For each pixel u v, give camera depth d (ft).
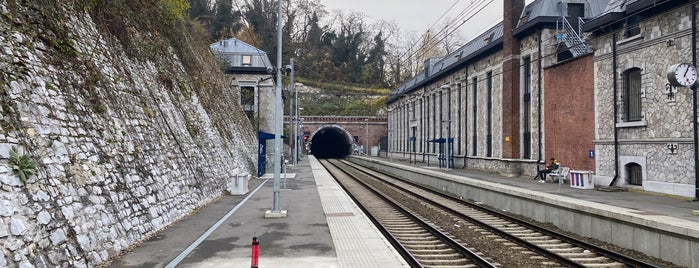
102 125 31.89
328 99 289.33
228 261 26.48
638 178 61.82
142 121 40.55
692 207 45.85
